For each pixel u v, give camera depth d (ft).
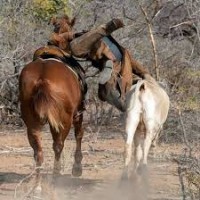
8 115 199.82
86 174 130.41
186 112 147.43
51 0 199.82
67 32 120.16
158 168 130.72
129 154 110.63
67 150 148.36
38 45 192.65
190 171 96.99
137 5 190.29
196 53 180.45
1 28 190.60
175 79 175.63
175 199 107.45
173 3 194.29
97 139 176.24
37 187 106.63
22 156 150.71
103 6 196.34
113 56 118.21
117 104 116.06
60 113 104.32
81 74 115.34
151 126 112.37
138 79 121.08
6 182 122.31
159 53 182.91
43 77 104.99
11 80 194.08
